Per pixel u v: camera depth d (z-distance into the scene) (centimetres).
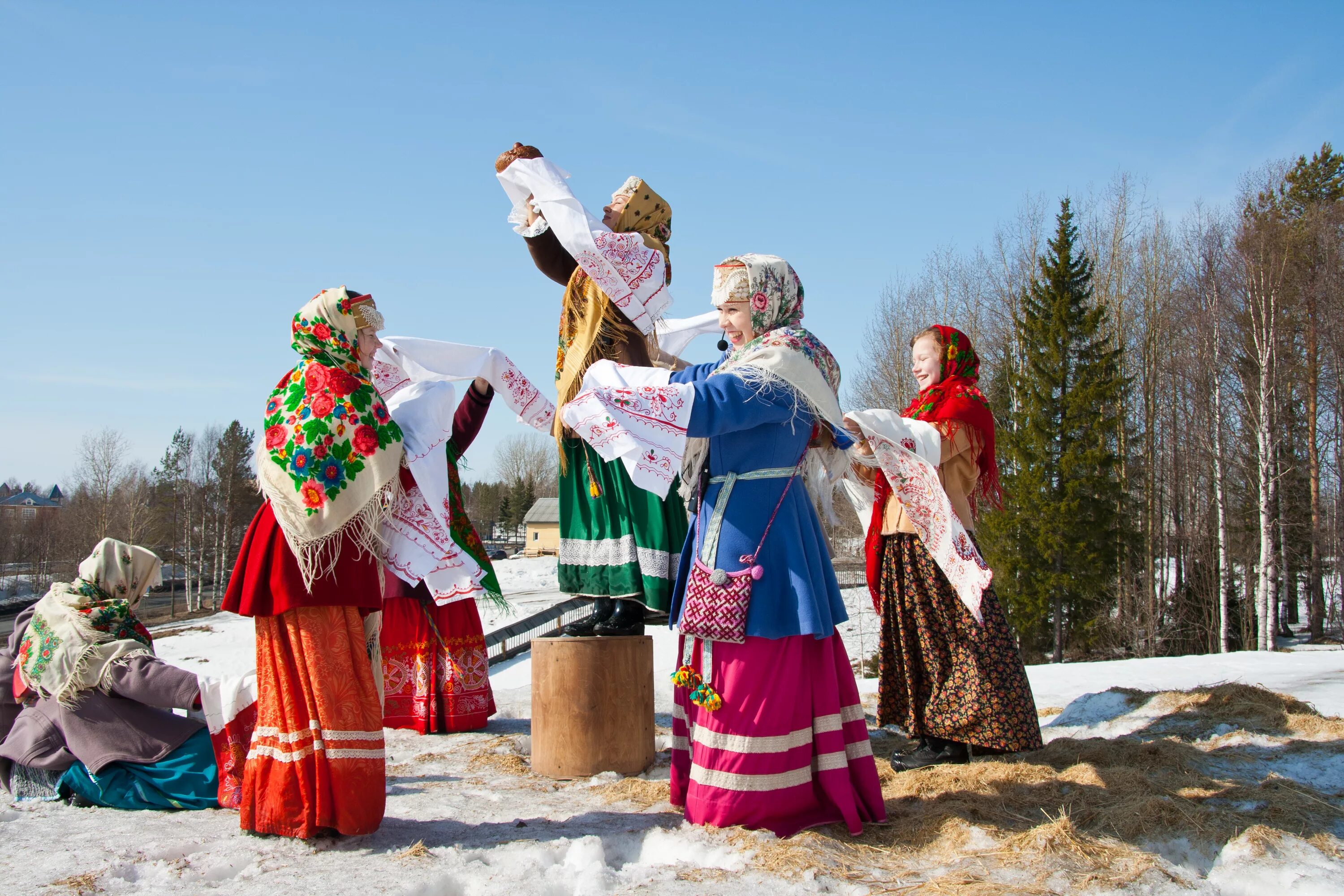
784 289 319
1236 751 383
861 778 302
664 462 286
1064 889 240
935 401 403
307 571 278
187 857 270
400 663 499
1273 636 2277
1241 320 2869
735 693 287
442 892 245
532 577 3856
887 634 394
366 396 294
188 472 6806
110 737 342
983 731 365
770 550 296
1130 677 668
